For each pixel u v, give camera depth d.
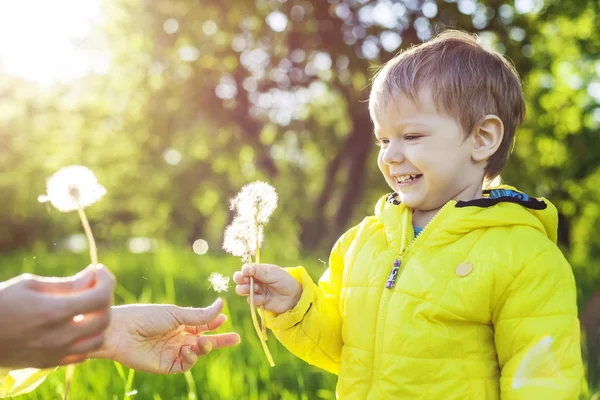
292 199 21.86
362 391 1.81
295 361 3.66
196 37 18.20
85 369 3.15
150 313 1.73
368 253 1.94
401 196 1.91
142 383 3.09
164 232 24.19
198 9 17.81
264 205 1.81
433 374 1.71
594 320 5.56
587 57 17.47
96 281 1.20
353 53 17.02
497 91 1.92
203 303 5.74
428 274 1.77
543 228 1.87
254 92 19.28
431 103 1.83
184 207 21.84
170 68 18.67
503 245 1.75
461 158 1.86
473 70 1.88
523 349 1.68
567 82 18.00
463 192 1.90
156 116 18.86
